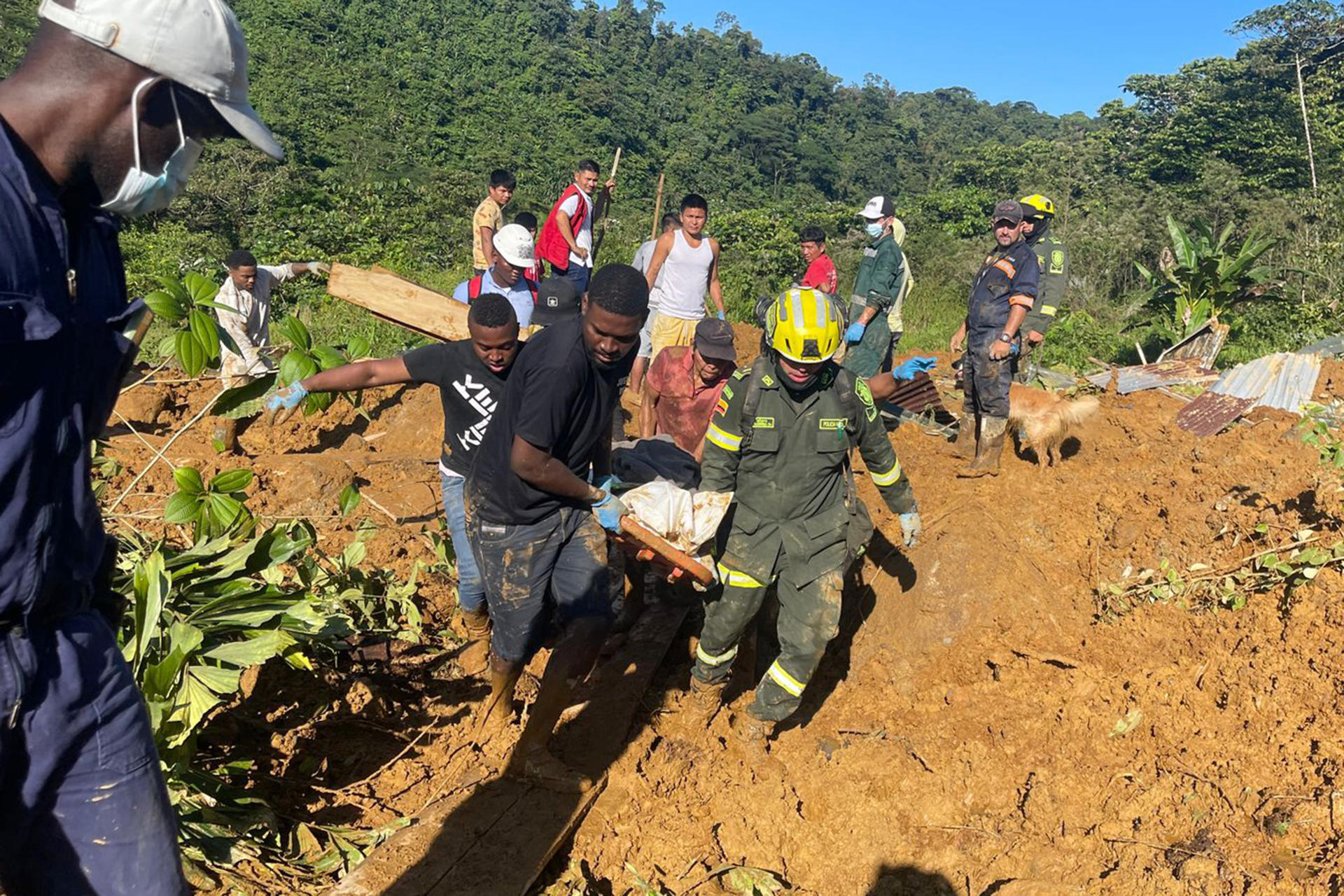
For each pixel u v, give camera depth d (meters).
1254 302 15.88
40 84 1.63
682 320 7.91
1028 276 6.58
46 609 1.76
